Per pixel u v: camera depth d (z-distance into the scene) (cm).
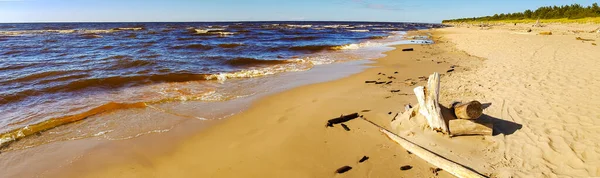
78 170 464
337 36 3809
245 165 463
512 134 503
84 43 2423
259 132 586
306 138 545
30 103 781
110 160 491
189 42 2634
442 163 425
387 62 1500
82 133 597
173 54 1747
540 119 554
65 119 662
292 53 1927
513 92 735
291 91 911
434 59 1582
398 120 589
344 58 1670
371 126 583
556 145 455
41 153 517
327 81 1055
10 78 1020
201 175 441
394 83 995
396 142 509
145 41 2691
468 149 470
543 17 7675
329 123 598
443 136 508
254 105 769
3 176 450
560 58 1204
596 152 424
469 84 862
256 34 4066
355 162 459
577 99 650
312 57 1720
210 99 827
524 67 1062
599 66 980
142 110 734
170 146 537
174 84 1009
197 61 1494
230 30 5116
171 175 444
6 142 552
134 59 1481
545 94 702
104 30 4850
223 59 1565
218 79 1098
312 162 465
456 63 1405
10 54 1673
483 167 419
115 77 1045
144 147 534
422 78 1066
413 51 1991
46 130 610
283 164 462
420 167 436
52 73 1123
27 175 453
